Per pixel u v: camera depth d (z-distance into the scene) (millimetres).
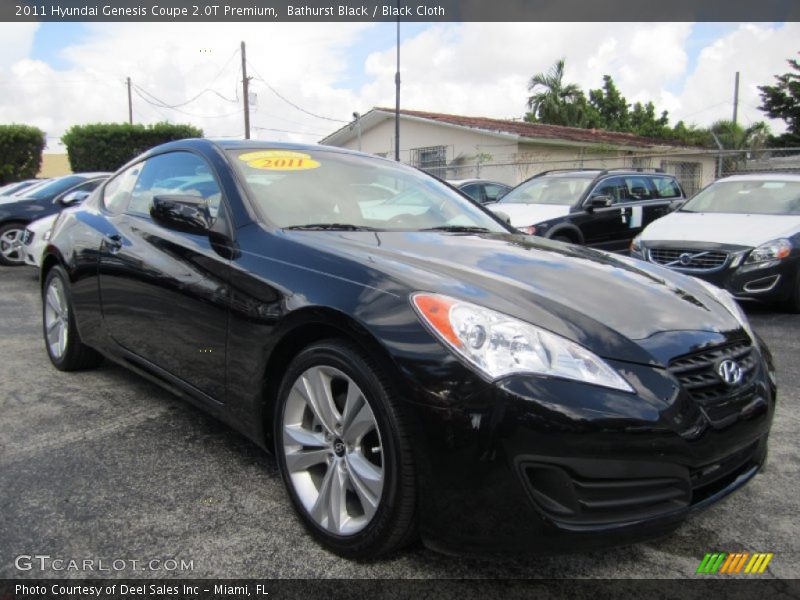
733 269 6195
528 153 19828
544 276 2412
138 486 2611
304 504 2264
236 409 2572
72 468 2758
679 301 2443
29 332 5281
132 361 3301
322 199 3025
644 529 1899
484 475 1812
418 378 1877
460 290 2084
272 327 2332
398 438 1920
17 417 3334
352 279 2182
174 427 3236
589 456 1812
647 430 1855
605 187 9266
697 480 2033
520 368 1848
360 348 2068
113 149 25062
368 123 23766
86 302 3662
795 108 29078
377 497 2016
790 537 2377
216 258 2656
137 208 3473
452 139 21125
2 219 9000
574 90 33594
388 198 3297
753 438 2188
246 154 3125
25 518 2346
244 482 2666
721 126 32000
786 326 5914
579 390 1838
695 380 2074
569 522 1827
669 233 6812
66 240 3914
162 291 2939
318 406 2219
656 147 22688
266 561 2133
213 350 2645
